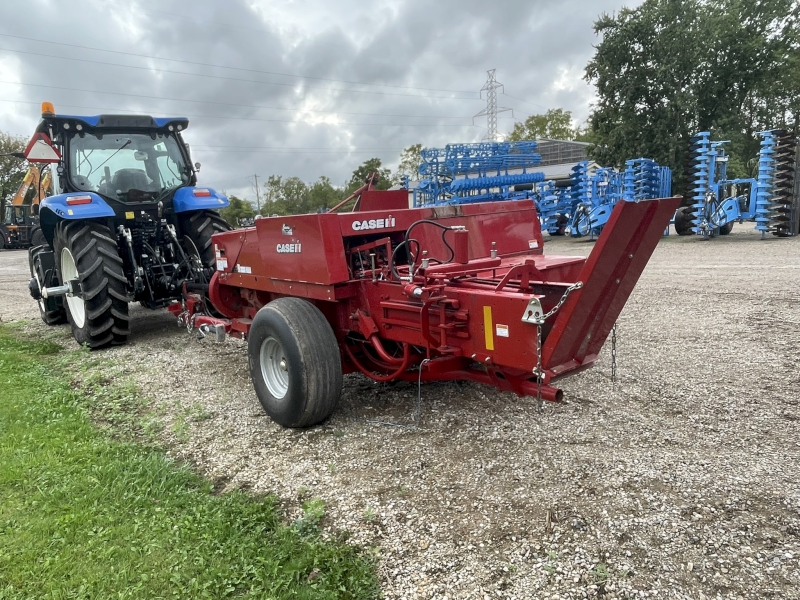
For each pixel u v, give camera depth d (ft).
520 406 13.32
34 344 21.72
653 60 84.28
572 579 7.46
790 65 96.89
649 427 11.81
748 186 53.62
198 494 10.04
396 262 13.38
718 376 14.69
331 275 11.97
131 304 30.99
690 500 9.02
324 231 11.89
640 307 23.59
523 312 8.96
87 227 20.31
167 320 25.98
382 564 8.02
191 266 22.03
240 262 15.71
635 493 9.31
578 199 63.98
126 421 13.74
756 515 8.55
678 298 24.95
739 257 37.40
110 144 22.43
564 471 10.15
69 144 21.57
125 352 20.33
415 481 10.18
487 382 10.89
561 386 14.48
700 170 54.49
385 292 11.87
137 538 8.61
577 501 9.19
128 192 22.31
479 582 7.53
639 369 15.53
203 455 11.78
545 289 10.87
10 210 84.94
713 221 50.19
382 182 145.18
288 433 12.66
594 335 9.95
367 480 10.34
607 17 86.17
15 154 24.52
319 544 8.39
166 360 18.94
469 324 10.08
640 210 8.45
